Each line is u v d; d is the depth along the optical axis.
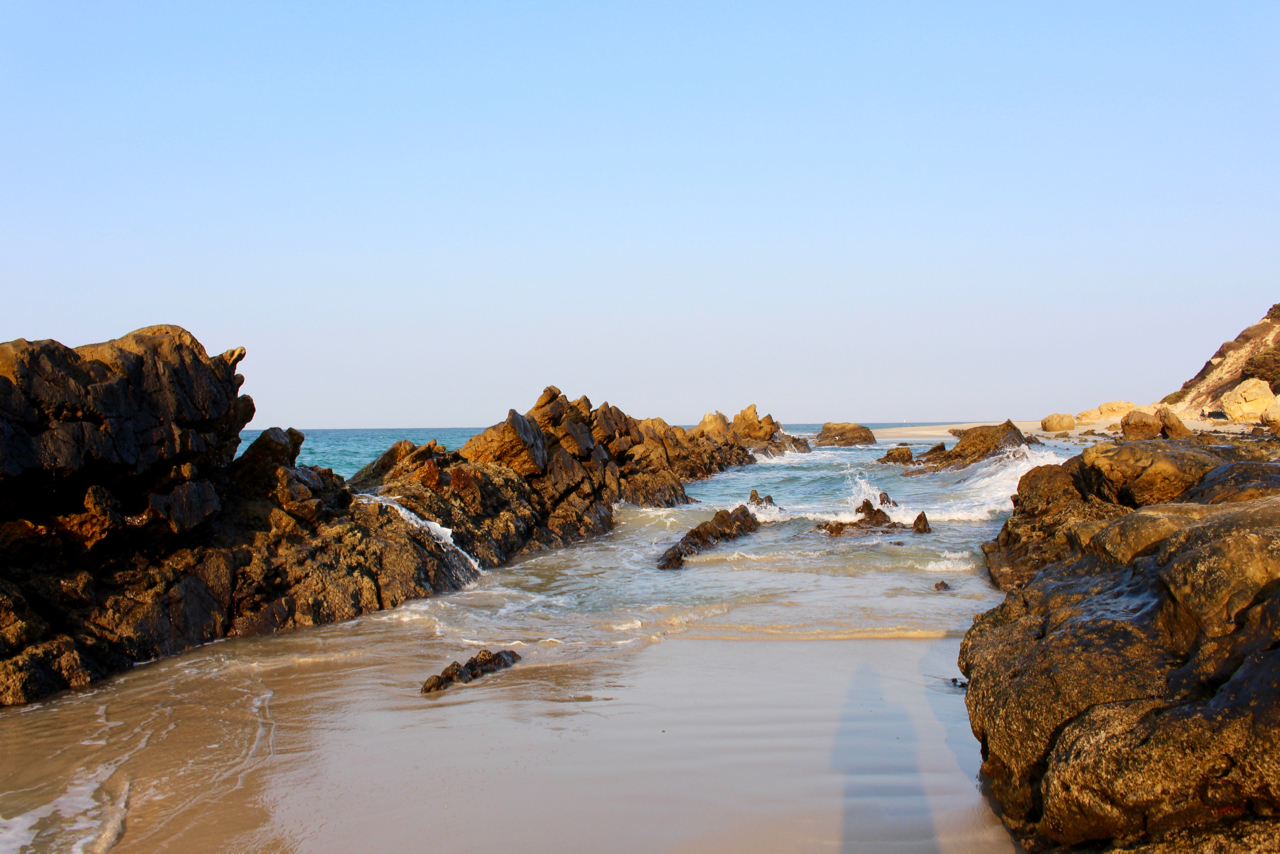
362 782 5.35
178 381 9.97
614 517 22.41
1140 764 3.35
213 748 6.05
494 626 10.28
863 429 72.94
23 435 7.88
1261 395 59.19
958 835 4.31
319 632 10.06
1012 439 36.88
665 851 4.28
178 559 9.75
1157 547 4.82
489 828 4.61
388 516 13.06
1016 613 5.23
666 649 8.97
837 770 5.31
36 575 8.32
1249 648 3.45
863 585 12.61
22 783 5.43
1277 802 3.04
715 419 56.44
